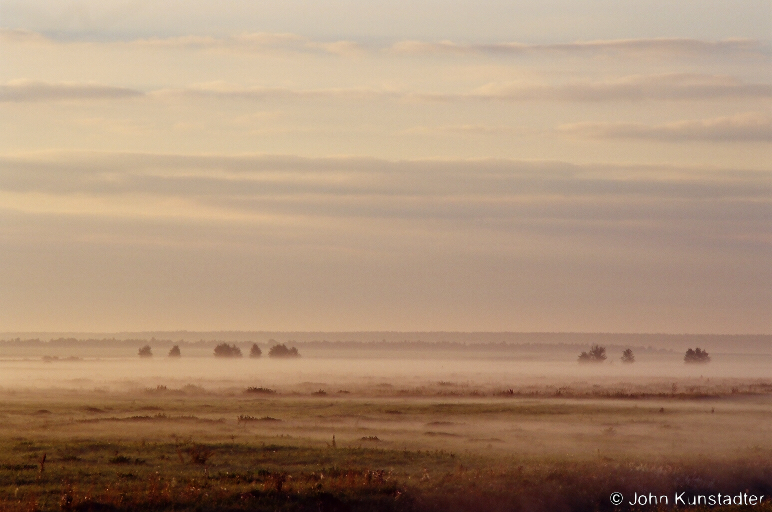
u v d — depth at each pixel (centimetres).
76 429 12050
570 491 7044
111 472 7681
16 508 5984
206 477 7406
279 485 6681
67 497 6197
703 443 10894
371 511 6347
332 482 6962
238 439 10869
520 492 6850
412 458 8869
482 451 9919
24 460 8350
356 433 12056
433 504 6538
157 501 6253
